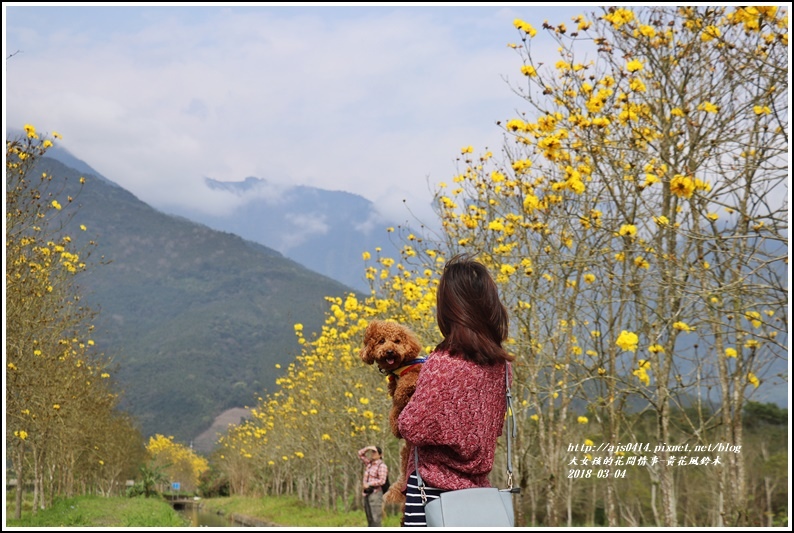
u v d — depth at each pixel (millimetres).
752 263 5023
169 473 73375
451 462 2537
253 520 27406
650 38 6031
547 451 8234
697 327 5910
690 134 5836
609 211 6543
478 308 2607
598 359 6555
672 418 6625
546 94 5988
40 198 7445
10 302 8383
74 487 33812
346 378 13773
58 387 12047
